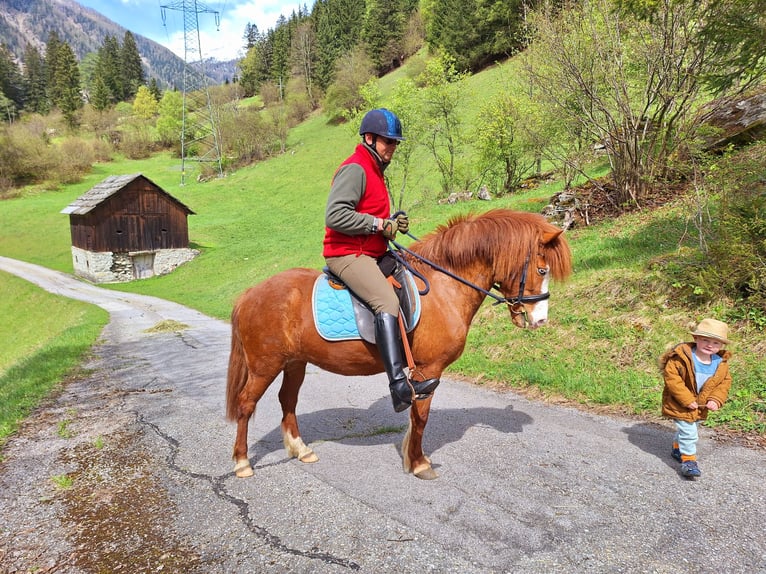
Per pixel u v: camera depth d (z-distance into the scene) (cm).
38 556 323
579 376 604
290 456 457
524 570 281
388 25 7100
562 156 1441
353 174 357
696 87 1020
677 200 1089
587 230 1166
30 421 603
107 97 10662
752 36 692
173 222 3450
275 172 5622
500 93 2134
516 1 3791
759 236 631
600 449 439
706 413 379
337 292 388
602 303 741
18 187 6281
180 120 8419
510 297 397
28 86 12056
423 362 392
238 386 434
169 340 1234
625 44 1118
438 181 3027
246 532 337
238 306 429
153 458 472
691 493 357
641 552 293
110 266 3272
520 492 370
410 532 323
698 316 628
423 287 391
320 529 334
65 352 1089
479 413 550
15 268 3712
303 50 8800
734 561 282
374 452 461
